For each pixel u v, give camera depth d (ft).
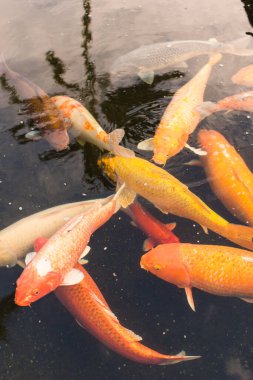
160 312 4.62
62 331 4.53
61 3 8.21
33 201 5.31
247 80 6.33
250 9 8.03
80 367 4.38
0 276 4.80
